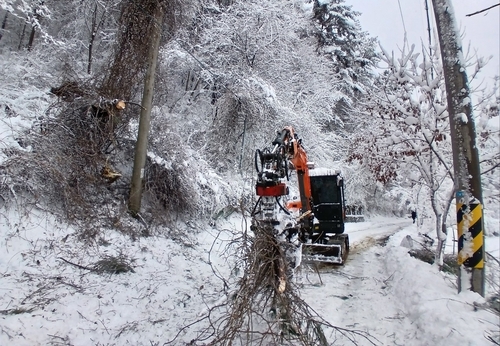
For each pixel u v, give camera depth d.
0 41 14.84
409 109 6.99
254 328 3.70
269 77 13.98
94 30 11.80
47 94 9.13
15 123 7.41
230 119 13.35
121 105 8.38
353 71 21.97
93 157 8.09
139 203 8.33
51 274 5.38
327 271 7.19
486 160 5.67
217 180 10.59
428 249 8.31
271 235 3.87
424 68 6.71
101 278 5.66
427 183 7.16
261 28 13.33
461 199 4.95
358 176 15.28
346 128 19.84
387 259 7.90
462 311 4.36
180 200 9.21
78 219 6.96
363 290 6.05
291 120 13.57
